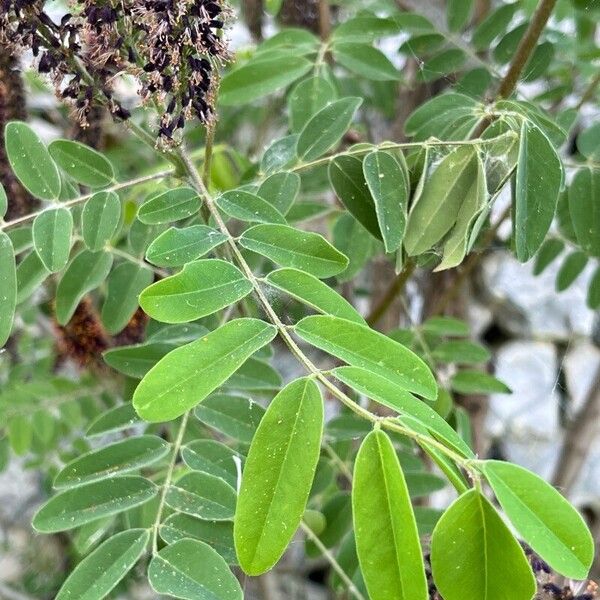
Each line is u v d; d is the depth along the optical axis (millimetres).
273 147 350
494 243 412
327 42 393
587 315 789
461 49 403
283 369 539
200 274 254
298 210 382
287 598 665
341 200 332
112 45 288
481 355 417
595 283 440
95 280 344
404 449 374
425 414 234
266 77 375
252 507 226
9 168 356
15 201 360
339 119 338
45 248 300
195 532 284
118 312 358
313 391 232
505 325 808
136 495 295
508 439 785
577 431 628
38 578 673
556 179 295
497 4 535
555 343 806
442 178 305
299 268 274
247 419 325
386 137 575
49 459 540
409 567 219
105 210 313
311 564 694
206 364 238
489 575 218
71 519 290
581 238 363
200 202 301
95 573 274
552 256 438
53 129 540
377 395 234
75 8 294
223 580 260
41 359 515
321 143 337
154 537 280
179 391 235
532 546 216
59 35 294
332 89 373
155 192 355
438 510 347
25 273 327
